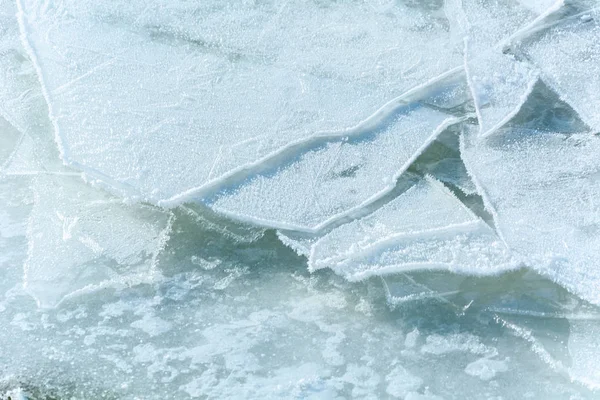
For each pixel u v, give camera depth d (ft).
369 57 18.24
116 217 15.87
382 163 16.33
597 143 16.57
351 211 15.64
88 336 14.25
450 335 14.08
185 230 15.67
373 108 17.21
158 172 16.26
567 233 15.12
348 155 16.48
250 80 17.83
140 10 19.51
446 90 17.52
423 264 14.80
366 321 14.34
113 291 14.89
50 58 18.51
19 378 13.64
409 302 14.53
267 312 14.56
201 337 14.21
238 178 16.17
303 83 17.72
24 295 14.85
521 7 19.21
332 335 14.17
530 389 13.30
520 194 15.78
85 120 17.21
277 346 14.05
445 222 15.35
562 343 13.84
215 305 14.69
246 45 18.61
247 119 17.07
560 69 17.85
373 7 19.43
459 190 15.90
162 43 18.75
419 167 16.33
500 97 17.37
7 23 19.75
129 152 16.60
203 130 16.90
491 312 14.32
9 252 15.56
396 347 13.97
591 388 13.20
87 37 18.94
